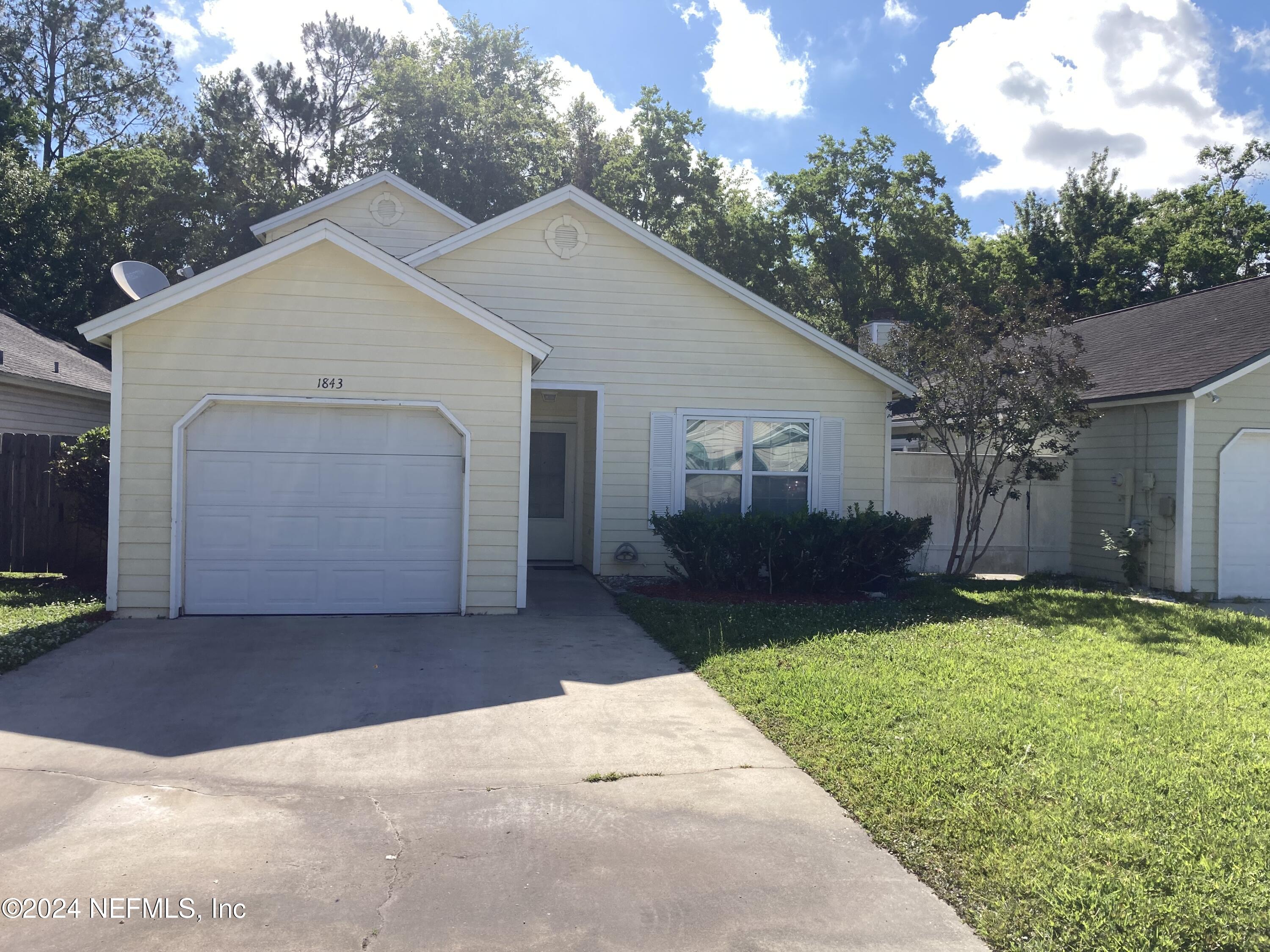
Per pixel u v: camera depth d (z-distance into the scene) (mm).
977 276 34156
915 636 8969
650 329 12844
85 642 8250
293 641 8469
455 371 9820
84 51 39156
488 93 39812
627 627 9516
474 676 7434
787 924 3723
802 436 13203
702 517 11594
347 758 5523
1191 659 8227
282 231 17125
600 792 5059
